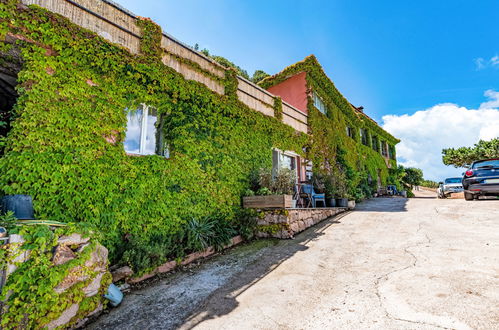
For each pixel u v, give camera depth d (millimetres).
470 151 23438
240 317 2848
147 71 5504
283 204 6781
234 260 5062
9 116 4195
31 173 3814
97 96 4734
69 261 2834
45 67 4176
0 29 3855
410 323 2436
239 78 8242
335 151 13781
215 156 6867
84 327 2824
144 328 2752
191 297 3479
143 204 5055
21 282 2412
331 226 7457
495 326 2262
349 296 3129
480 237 4898
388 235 5762
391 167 22750
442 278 3334
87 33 4676
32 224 2775
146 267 4188
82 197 4230
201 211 6168
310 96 12352
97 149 4590
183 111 6297
